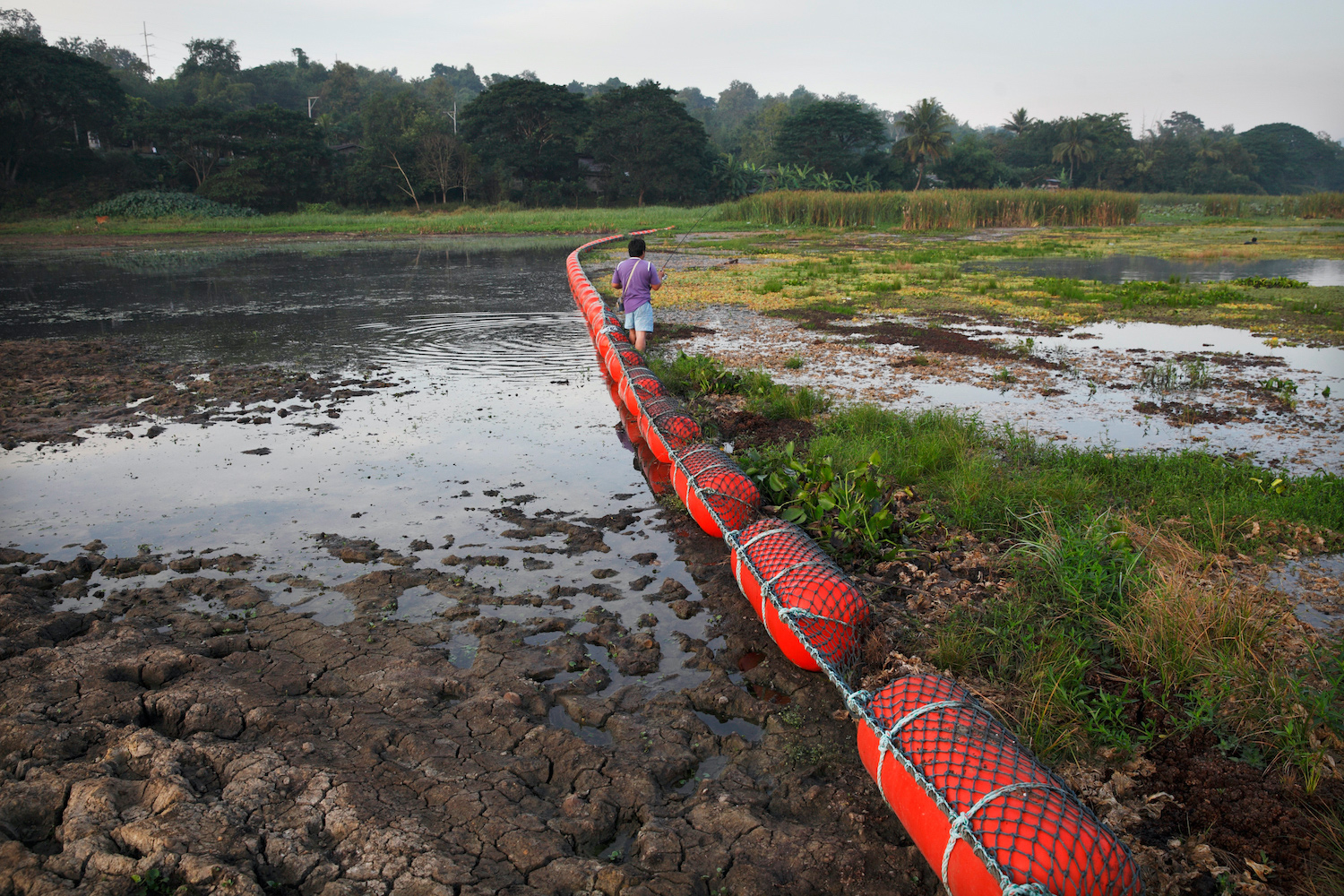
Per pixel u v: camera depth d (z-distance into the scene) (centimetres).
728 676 372
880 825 280
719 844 269
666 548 503
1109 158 10625
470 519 546
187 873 246
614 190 7512
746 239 3431
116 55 12269
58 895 238
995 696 349
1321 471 603
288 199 6228
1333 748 306
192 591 445
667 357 1048
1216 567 452
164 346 1160
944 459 621
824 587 363
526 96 6869
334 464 656
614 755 312
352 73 10612
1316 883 251
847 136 8825
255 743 315
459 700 352
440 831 269
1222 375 925
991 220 4291
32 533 524
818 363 1015
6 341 1191
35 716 324
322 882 248
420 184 6544
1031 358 1028
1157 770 306
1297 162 14112
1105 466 602
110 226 4512
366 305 1598
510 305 1590
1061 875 216
